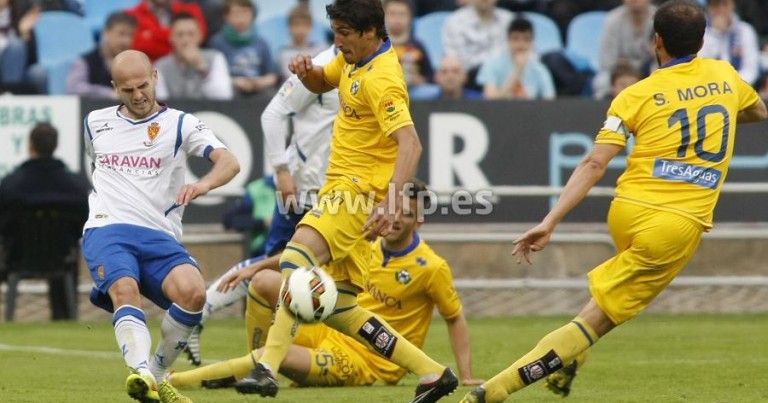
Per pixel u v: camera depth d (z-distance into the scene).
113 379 26.94
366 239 21.09
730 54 52.44
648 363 30.20
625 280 20.05
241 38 49.72
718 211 44.91
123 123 22.19
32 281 44.16
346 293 21.77
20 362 30.44
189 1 52.84
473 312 45.47
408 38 51.00
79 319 43.62
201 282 21.44
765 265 45.41
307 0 52.53
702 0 56.66
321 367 25.56
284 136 28.67
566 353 20.03
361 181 21.52
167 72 47.78
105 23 49.88
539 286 43.84
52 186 40.28
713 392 24.47
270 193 41.59
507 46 51.47
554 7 56.78
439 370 21.30
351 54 21.31
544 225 19.61
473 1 52.88
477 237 43.88
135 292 20.81
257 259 28.67
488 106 45.09
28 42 51.44
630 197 20.16
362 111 21.42
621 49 51.28
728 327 39.47
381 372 26.30
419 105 44.94
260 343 26.52
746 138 45.38
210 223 43.41
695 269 45.31
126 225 21.58
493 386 19.95
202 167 43.75
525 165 45.19
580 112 45.38
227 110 44.50
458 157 44.97
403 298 26.50
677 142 20.11
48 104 43.59
